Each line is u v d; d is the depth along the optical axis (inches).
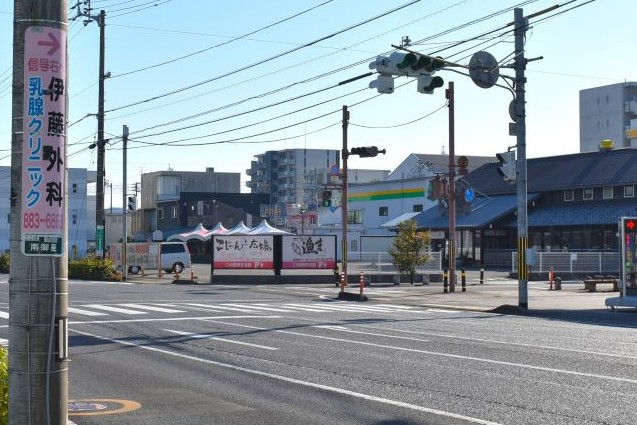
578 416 358.9
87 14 1769.2
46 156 195.5
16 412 193.8
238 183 4896.7
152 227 4185.5
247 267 1766.7
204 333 706.2
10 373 195.8
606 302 1024.9
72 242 3823.8
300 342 641.6
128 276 2039.9
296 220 3447.3
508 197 2618.1
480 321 864.9
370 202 3410.4
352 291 1400.1
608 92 3919.8
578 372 486.3
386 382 452.8
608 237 2293.3
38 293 193.9
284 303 1122.0
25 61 195.9
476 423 346.3
